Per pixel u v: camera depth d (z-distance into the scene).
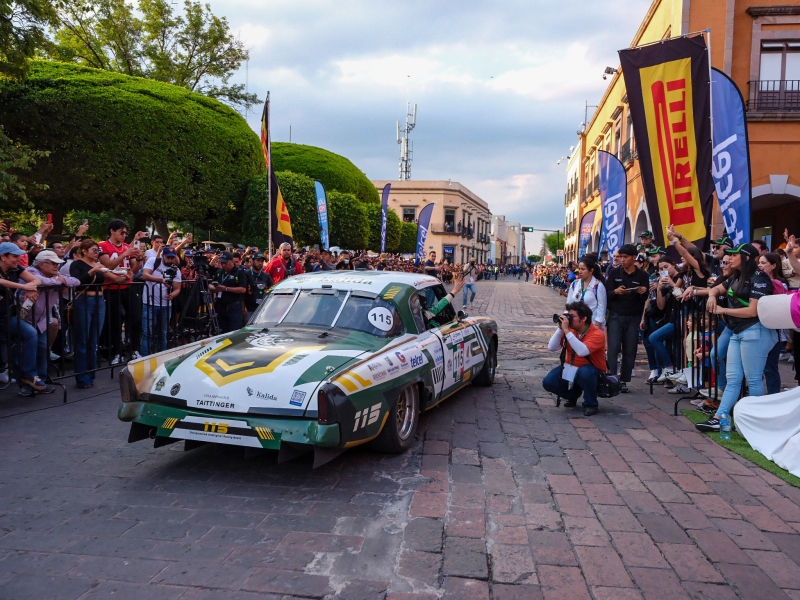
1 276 6.02
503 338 12.01
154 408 4.01
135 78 18.48
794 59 15.86
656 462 4.50
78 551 2.98
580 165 37.69
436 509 3.56
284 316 5.13
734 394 5.14
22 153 12.30
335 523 3.35
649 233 9.34
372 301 5.11
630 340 7.24
